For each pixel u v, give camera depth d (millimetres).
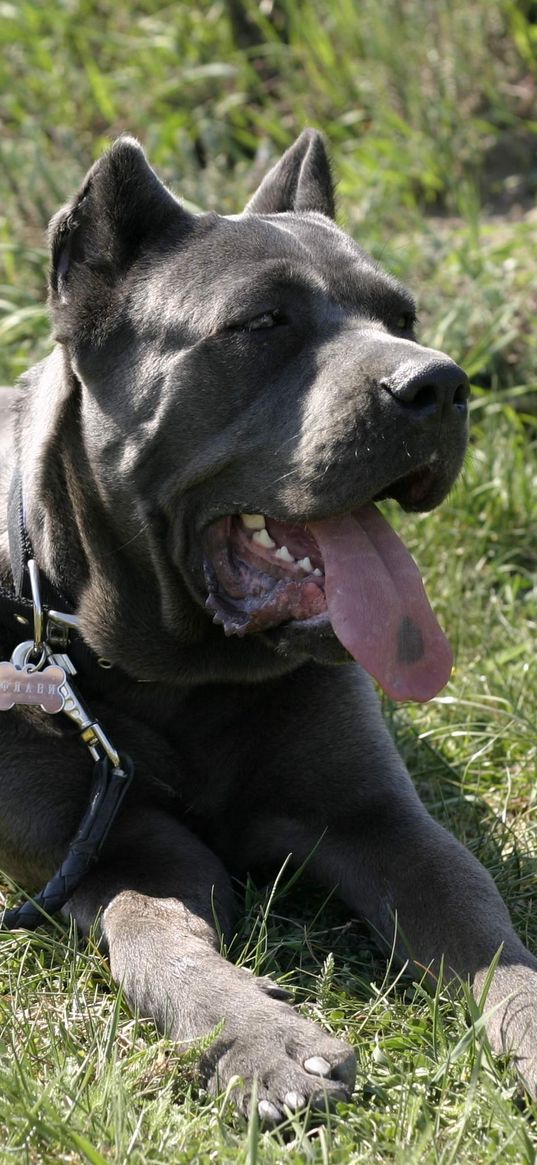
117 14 14211
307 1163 3783
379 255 9641
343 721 5750
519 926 5406
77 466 5566
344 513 4945
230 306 5176
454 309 9922
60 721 5504
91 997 4859
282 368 5176
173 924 4848
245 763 5707
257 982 4516
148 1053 4344
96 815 5301
